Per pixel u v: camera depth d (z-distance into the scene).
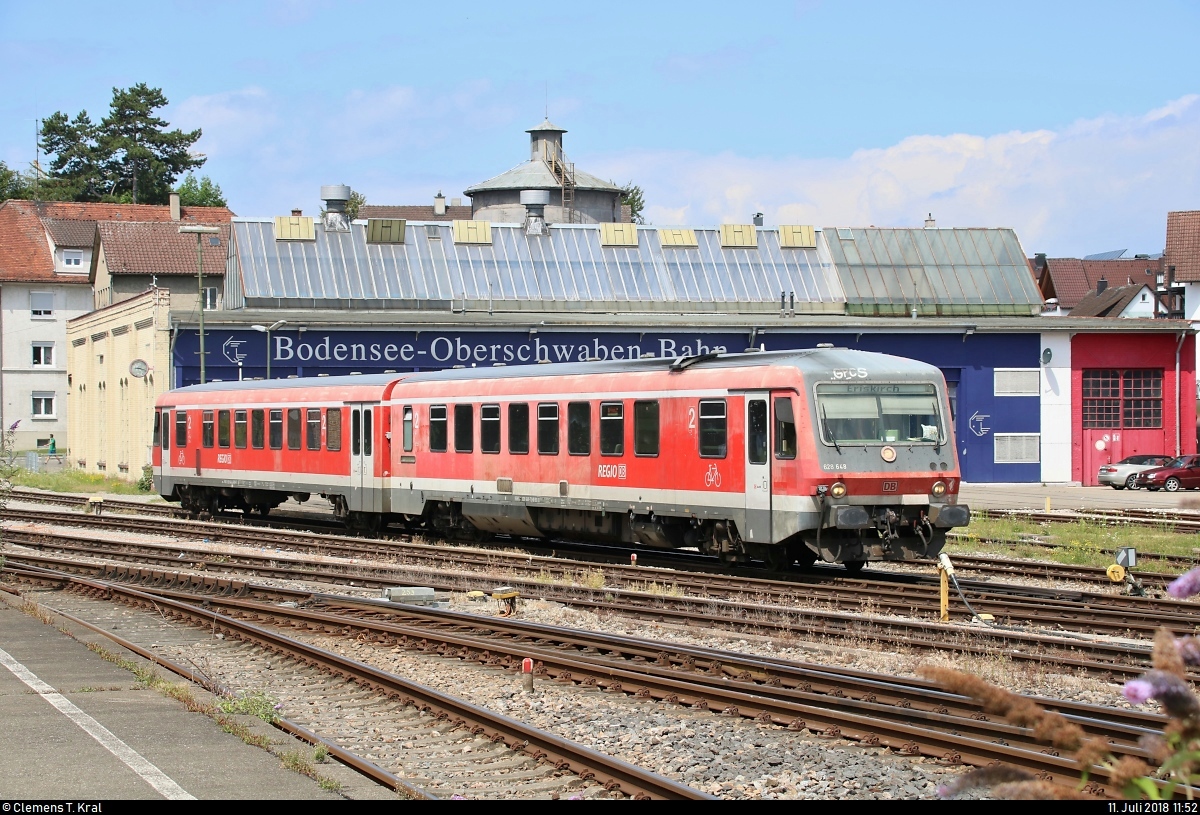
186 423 35.84
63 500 42.28
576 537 24.66
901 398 20.08
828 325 49.38
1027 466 51.22
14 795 7.71
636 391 22.36
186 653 14.02
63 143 107.56
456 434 26.59
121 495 46.06
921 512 20.12
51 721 9.85
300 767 8.47
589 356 48.00
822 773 8.93
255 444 32.75
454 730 10.21
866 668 13.06
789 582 19.14
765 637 14.78
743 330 49.00
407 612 16.45
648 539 22.67
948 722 9.92
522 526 25.38
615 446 22.78
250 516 35.12
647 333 48.53
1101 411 51.91
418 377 28.27
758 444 20.03
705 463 20.97
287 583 20.73
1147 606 17.30
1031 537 28.59
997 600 17.34
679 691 11.30
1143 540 28.06
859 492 19.45
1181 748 4.32
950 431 20.34
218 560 23.77
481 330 47.00
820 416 19.45
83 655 13.18
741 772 9.05
